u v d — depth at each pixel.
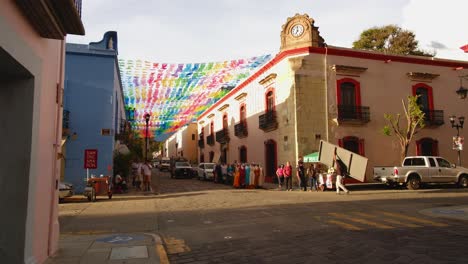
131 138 28.89
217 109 39.31
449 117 25.14
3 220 4.82
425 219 9.35
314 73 22.28
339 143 22.22
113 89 20.02
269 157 25.48
